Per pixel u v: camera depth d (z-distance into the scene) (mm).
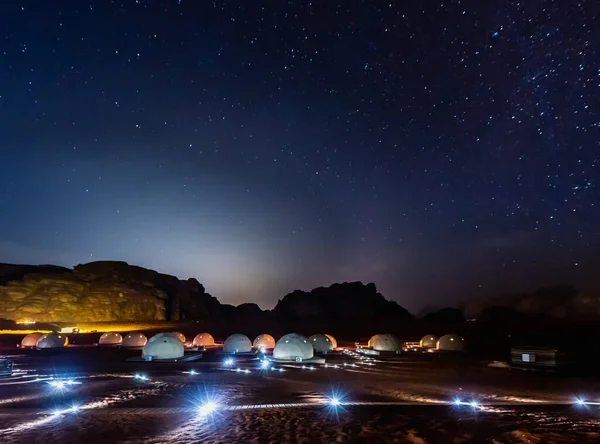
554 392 18062
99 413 13984
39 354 34094
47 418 13312
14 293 70062
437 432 11766
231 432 11750
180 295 84750
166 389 18531
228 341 35094
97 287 75500
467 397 16922
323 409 14547
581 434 11633
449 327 70750
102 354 33875
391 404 15352
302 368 25875
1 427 12289
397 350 35219
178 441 10945
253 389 18578
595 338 29875
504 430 11977
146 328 63844
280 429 12039
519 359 25141
